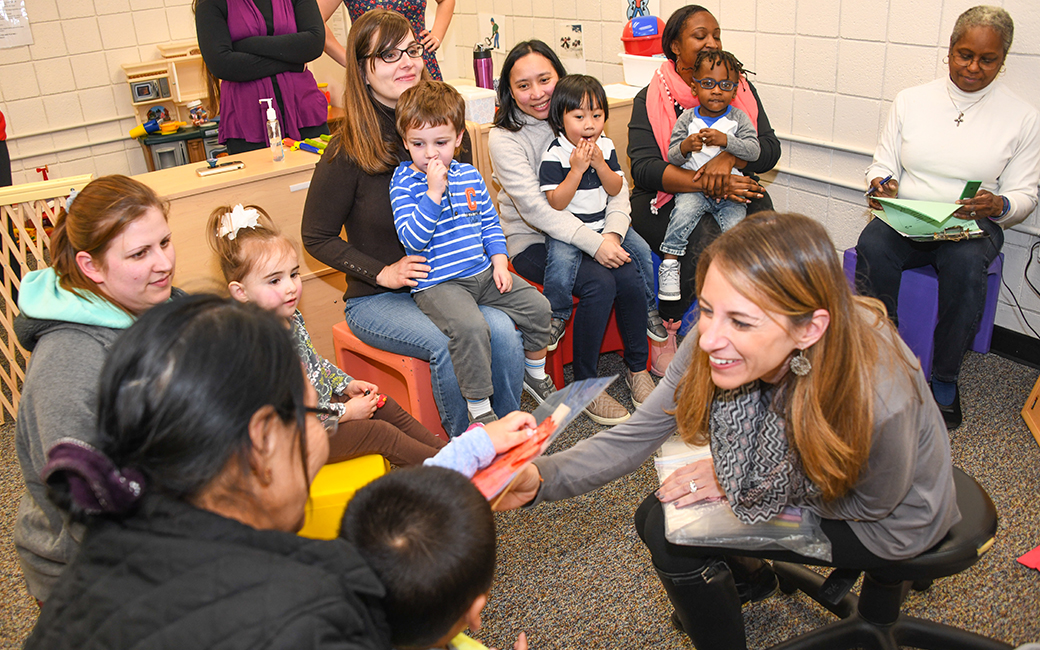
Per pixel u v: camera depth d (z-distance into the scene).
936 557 1.30
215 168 2.63
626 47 3.43
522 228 2.72
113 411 0.70
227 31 3.22
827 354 1.11
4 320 2.67
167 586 0.66
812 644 1.50
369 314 2.26
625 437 1.44
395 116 2.11
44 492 1.23
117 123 4.91
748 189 2.71
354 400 1.85
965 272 2.36
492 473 1.14
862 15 2.85
